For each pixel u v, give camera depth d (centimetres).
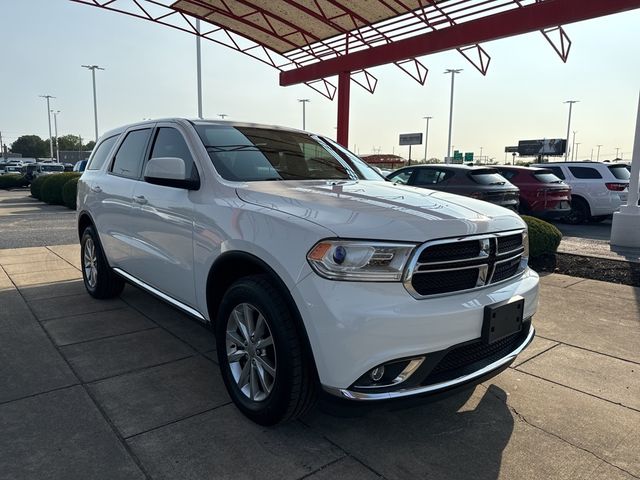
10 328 435
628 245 938
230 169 343
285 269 249
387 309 230
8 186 3294
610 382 346
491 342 258
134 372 349
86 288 546
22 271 659
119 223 445
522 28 1199
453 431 283
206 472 240
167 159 334
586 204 1331
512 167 1234
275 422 270
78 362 365
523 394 328
